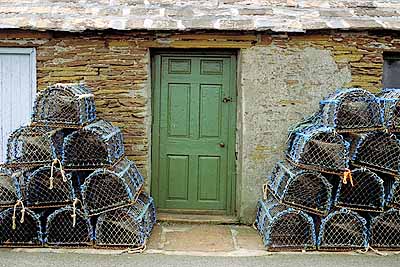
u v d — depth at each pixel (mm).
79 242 6625
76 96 6562
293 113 7621
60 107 6570
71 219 6609
